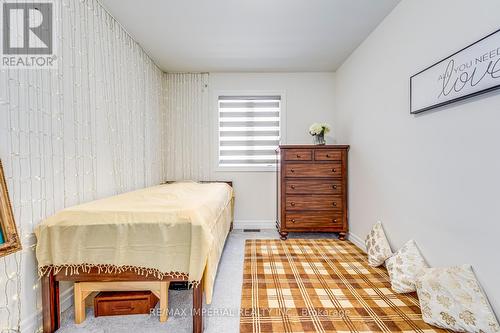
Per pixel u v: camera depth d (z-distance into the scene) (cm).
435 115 161
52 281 135
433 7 162
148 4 201
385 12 213
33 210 139
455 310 131
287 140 352
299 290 179
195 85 349
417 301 163
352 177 293
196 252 127
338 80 339
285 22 228
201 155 352
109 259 132
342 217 296
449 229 150
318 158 294
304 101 351
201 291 133
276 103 357
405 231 194
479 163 130
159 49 281
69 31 169
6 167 126
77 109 176
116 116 227
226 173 354
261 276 201
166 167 350
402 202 197
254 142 356
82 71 182
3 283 123
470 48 131
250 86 350
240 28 238
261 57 303
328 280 194
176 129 350
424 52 171
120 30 234
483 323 121
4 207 113
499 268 121
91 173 191
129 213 134
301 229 296
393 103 209
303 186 295
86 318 148
